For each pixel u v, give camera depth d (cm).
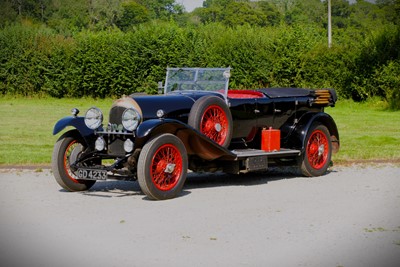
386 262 489
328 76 2872
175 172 749
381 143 1378
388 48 2778
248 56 2898
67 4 6494
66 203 716
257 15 6444
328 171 984
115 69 2986
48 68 3075
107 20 6328
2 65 3084
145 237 557
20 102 2881
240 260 489
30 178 905
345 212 665
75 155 799
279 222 617
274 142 874
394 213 662
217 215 647
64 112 2327
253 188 823
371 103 2759
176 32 2966
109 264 479
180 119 796
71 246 529
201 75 892
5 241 546
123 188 834
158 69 2950
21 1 6431
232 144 881
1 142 1375
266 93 906
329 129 960
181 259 491
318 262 488
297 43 2895
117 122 775
